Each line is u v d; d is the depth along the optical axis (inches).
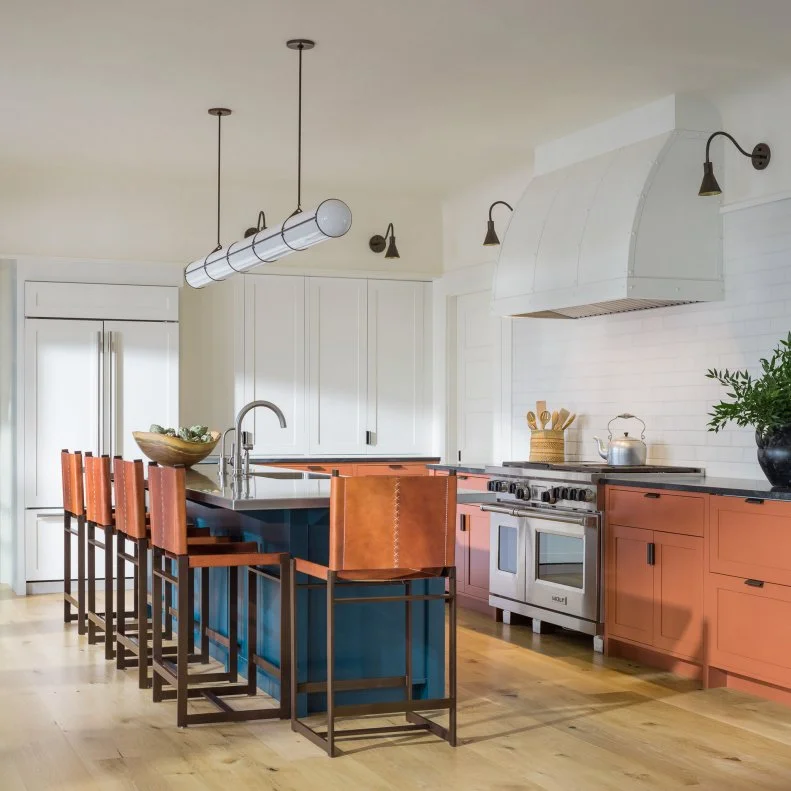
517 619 247.6
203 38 186.7
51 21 178.5
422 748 149.5
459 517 265.1
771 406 181.3
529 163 279.9
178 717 158.7
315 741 150.5
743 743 153.3
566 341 268.1
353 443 324.8
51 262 286.2
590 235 226.1
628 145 231.3
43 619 247.3
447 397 325.4
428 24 180.7
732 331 217.9
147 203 300.0
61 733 155.9
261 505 152.2
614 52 194.9
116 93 218.4
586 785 134.6
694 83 212.2
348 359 324.8
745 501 178.5
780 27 182.9
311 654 164.1
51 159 274.7
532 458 258.8
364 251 323.6
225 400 313.4
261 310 316.5
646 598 200.2
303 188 313.1
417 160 277.0
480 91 217.2
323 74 206.5
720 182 222.5
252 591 175.0
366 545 145.2
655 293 215.6
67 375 286.0
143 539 182.7
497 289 254.4
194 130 247.0
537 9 174.4
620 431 248.4
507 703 174.4
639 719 165.5
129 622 235.9
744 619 178.7
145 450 227.3
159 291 294.8
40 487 283.4
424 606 169.5
